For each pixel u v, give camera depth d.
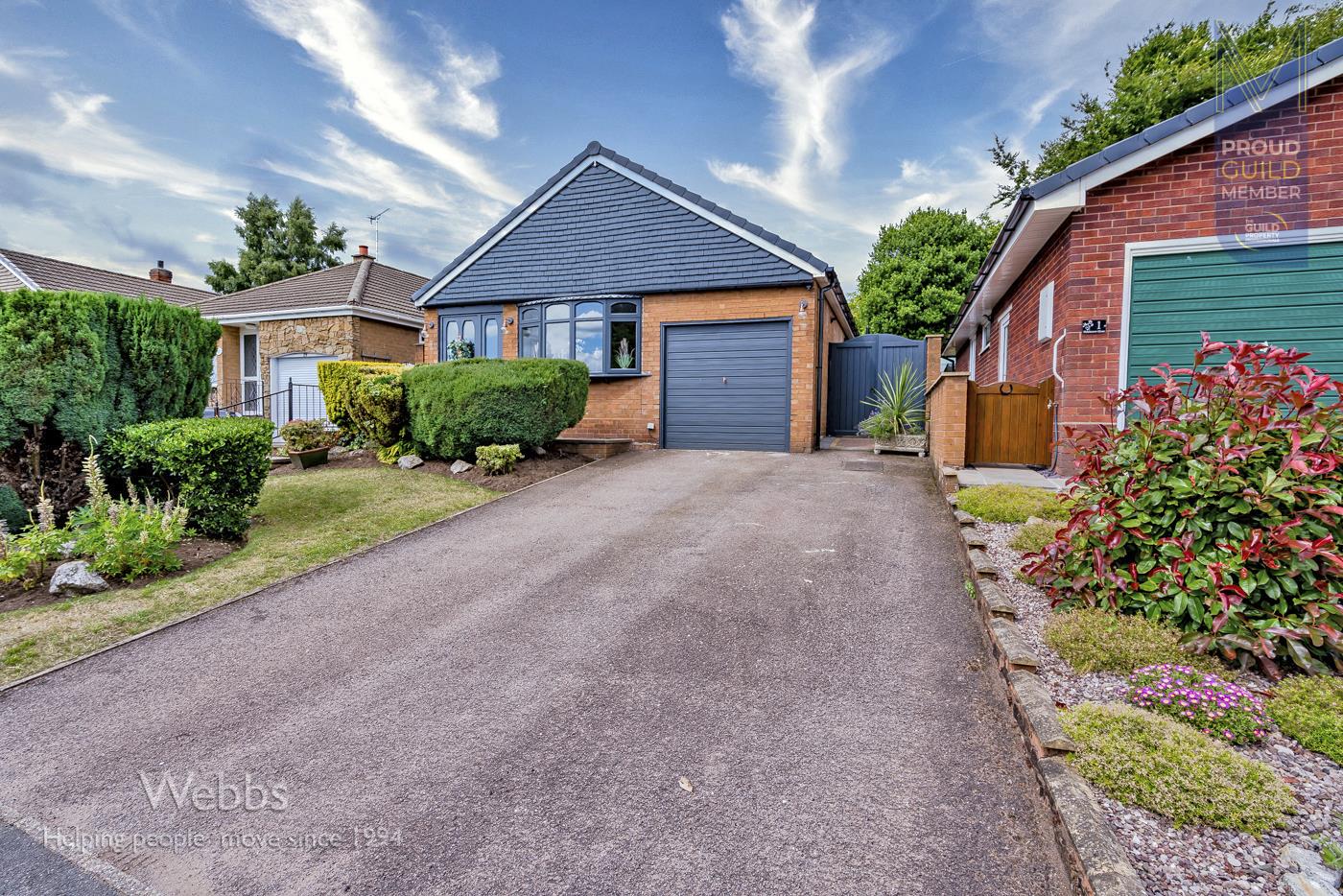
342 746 2.75
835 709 2.91
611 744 2.70
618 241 12.05
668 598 4.29
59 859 2.14
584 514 6.56
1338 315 5.90
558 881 1.97
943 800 2.28
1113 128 17.27
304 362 16.80
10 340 5.19
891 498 6.76
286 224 34.03
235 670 3.47
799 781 2.42
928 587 4.27
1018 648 2.99
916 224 28.31
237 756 2.70
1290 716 2.40
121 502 5.05
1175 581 3.04
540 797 2.38
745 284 11.14
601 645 3.65
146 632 3.94
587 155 12.21
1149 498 3.18
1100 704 2.53
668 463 9.57
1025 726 2.52
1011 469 7.50
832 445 12.21
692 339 11.76
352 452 9.92
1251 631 2.81
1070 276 6.61
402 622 4.07
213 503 5.54
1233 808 1.93
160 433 5.61
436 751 2.69
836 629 3.71
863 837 2.11
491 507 6.99
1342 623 2.73
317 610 4.28
